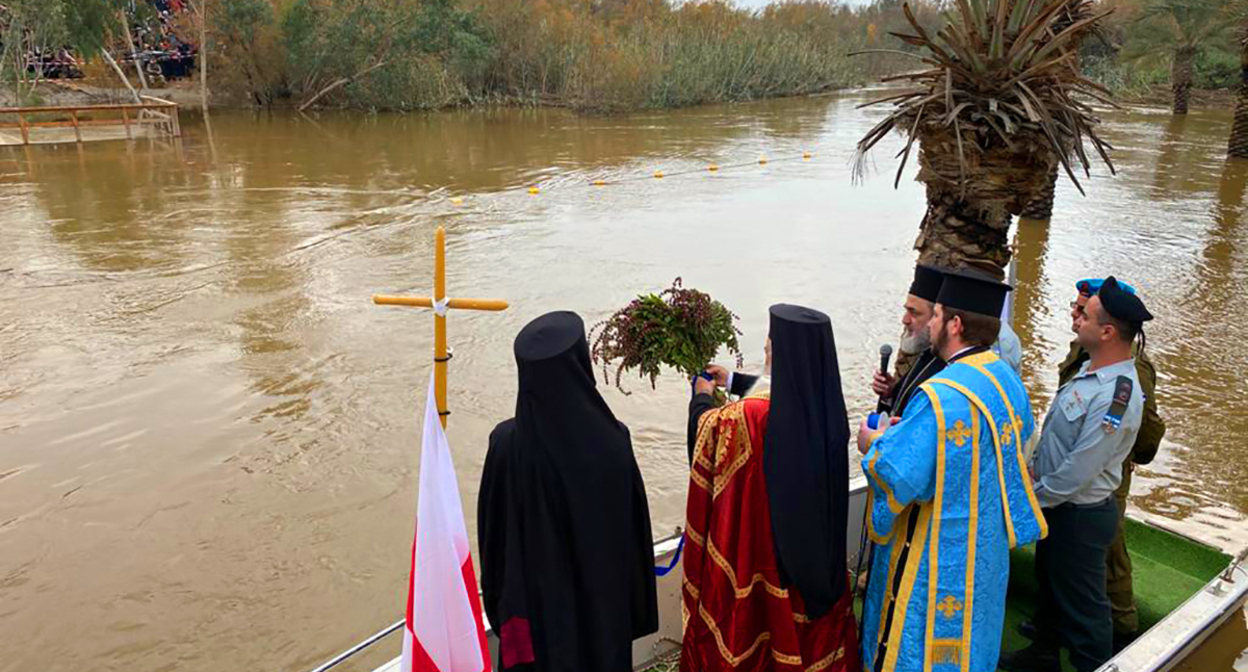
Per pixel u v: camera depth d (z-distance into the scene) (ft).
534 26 132.05
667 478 23.08
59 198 60.13
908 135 14.61
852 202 59.47
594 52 127.65
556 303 37.32
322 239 49.08
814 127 104.94
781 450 9.11
